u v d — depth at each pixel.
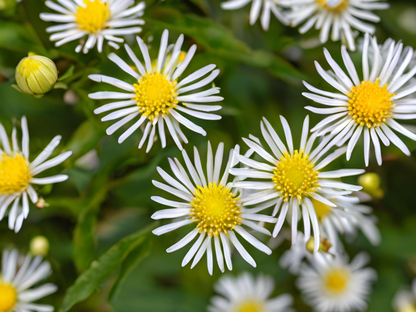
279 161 0.23
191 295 0.27
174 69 0.24
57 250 0.25
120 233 0.25
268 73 0.26
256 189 0.23
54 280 0.26
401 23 0.26
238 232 0.23
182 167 0.23
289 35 0.25
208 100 0.23
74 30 0.24
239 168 0.23
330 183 0.23
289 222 0.23
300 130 0.25
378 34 0.26
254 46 0.25
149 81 0.23
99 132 0.24
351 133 0.23
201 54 0.24
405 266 0.28
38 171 0.24
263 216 0.23
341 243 0.26
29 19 0.24
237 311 0.28
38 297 0.25
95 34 0.24
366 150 0.23
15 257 0.25
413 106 0.23
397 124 0.23
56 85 0.24
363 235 0.27
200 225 0.23
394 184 0.26
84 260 0.24
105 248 0.25
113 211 0.25
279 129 0.25
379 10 0.26
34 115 0.25
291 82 0.25
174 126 0.23
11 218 0.24
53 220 0.25
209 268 0.23
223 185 0.23
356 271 0.28
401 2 0.26
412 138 0.23
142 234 0.23
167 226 0.23
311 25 0.25
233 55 0.24
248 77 0.26
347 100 0.23
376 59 0.23
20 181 0.24
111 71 0.24
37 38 0.25
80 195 0.24
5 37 0.24
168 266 0.27
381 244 0.27
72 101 0.25
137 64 0.23
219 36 0.24
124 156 0.24
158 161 0.24
